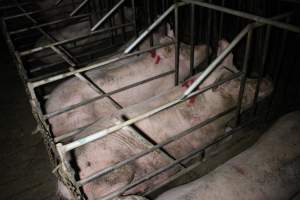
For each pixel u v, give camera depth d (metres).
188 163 2.81
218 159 2.85
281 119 2.55
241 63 3.87
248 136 3.00
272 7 3.87
